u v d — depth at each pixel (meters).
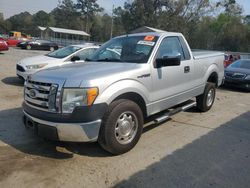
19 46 33.66
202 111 7.23
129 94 4.55
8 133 5.29
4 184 3.61
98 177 3.84
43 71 4.57
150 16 52.94
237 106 8.32
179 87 5.75
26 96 4.53
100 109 4.07
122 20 56.69
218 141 5.27
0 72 12.77
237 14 58.53
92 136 4.07
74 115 3.94
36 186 3.59
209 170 4.13
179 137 5.39
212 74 7.32
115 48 5.59
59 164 4.17
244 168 4.24
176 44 5.86
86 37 74.25
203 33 55.94
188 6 54.44
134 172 4.00
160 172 4.02
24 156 4.39
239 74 11.20
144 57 5.05
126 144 4.50
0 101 7.59
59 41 57.03
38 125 4.16
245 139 5.45
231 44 54.25
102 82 4.13
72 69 4.52
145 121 6.12
